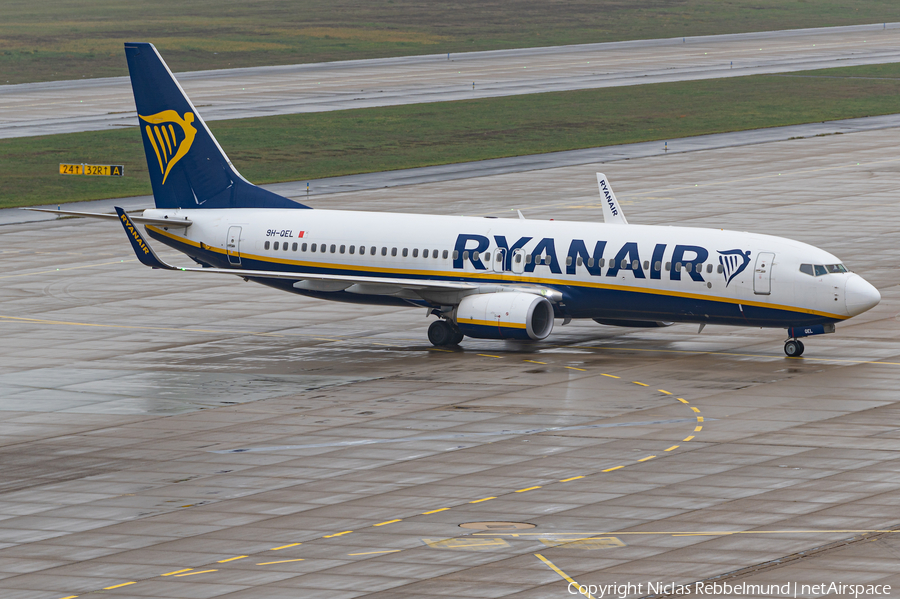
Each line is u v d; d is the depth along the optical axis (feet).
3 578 418.72
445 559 423.64
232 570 419.33
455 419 609.83
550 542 437.17
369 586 401.08
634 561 416.05
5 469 550.77
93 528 469.57
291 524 466.29
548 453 549.13
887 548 421.18
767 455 536.42
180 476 533.55
